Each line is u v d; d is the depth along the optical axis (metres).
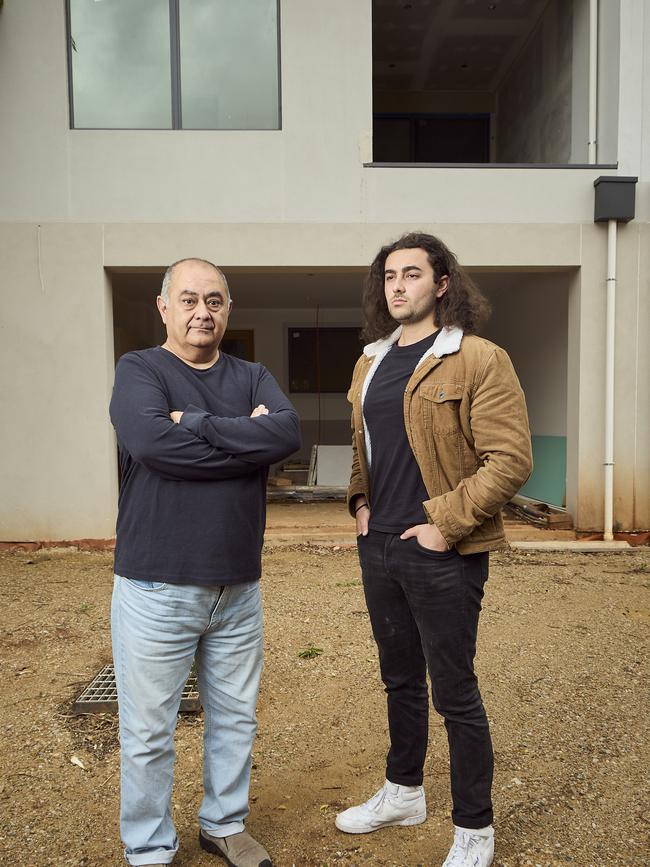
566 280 7.69
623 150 6.88
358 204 6.81
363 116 6.76
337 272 7.09
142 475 1.99
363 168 6.79
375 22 9.45
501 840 2.28
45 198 6.62
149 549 1.94
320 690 3.50
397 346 2.24
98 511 6.77
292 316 11.19
